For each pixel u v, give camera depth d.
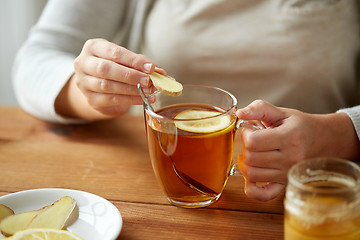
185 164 0.43
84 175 0.53
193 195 0.45
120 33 0.86
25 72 0.72
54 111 0.65
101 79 0.54
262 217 0.45
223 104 0.48
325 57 0.75
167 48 0.78
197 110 0.47
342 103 0.79
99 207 0.44
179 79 0.80
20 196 0.46
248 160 0.45
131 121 0.66
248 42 0.75
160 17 0.79
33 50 0.75
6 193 0.50
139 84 0.47
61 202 0.44
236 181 0.51
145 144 0.59
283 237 0.42
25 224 0.42
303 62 0.75
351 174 0.36
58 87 0.64
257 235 0.43
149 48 0.82
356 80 0.82
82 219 0.43
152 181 0.51
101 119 0.65
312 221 0.34
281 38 0.74
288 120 0.47
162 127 0.43
